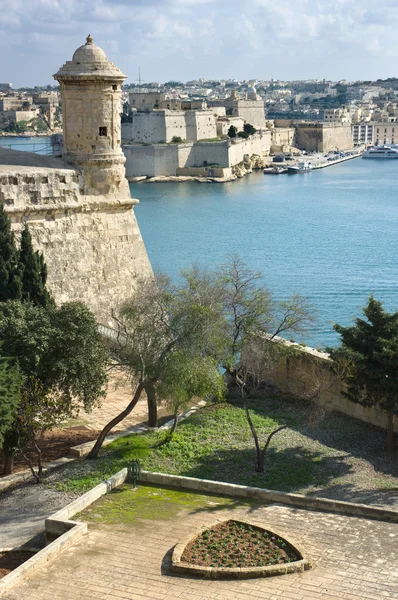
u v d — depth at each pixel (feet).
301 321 145.59
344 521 86.38
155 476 98.68
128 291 177.88
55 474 106.42
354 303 301.84
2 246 135.85
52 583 72.43
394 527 84.94
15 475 106.42
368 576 73.10
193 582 72.33
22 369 106.83
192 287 128.06
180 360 114.52
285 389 146.82
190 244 442.09
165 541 81.10
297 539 81.20
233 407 137.80
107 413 135.44
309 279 344.90
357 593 69.82
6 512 95.50
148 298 122.31
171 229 498.28
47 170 159.84
